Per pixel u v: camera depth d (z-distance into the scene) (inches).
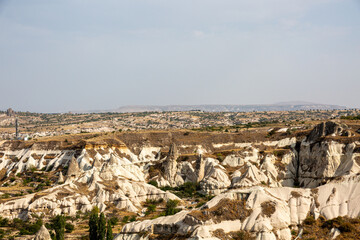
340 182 4559.5
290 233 4121.6
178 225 4227.4
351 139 6565.0
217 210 4175.7
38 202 5871.1
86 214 5856.3
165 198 6471.5
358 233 4001.0
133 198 6392.7
